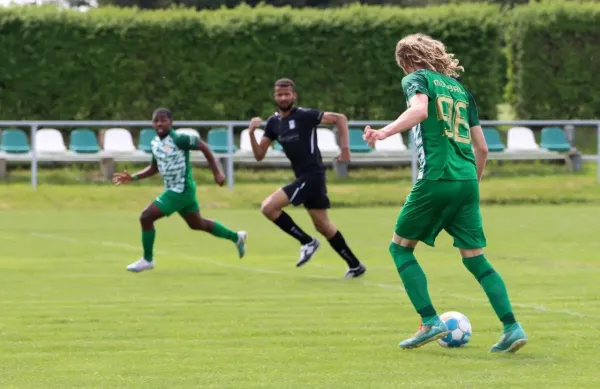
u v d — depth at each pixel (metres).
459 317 19.84
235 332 21.44
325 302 25.80
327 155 66.25
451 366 17.98
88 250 38.44
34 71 71.19
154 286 28.94
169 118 32.91
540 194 61.19
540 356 18.89
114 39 72.12
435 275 31.27
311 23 74.19
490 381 16.73
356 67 74.88
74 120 71.94
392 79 75.25
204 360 18.52
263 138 32.19
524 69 78.38
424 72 18.98
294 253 38.12
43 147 65.75
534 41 78.25
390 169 68.44
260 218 51.53
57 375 17.23
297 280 30.38
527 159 68.81
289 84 31.44
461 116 19.19
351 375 17.23
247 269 33.16
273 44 73.94
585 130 78.38
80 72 71.81
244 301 26.02
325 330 21.67
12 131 64.25
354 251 38.50
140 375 17.23
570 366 17.98
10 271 32.25
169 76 73.06
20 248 39.00
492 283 19.12
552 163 70.00
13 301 25.94
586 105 78.75
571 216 52.59
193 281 30.12
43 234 44.19
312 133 31.56
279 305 25.30
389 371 17.55
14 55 70.94
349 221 50.41
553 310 24.48
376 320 22.97
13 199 57.28
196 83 73.38
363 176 66.94
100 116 72.38
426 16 75.56
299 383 16.61
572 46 78.25
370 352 19.28
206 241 42.16
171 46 72.88
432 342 20.30
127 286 28.92
